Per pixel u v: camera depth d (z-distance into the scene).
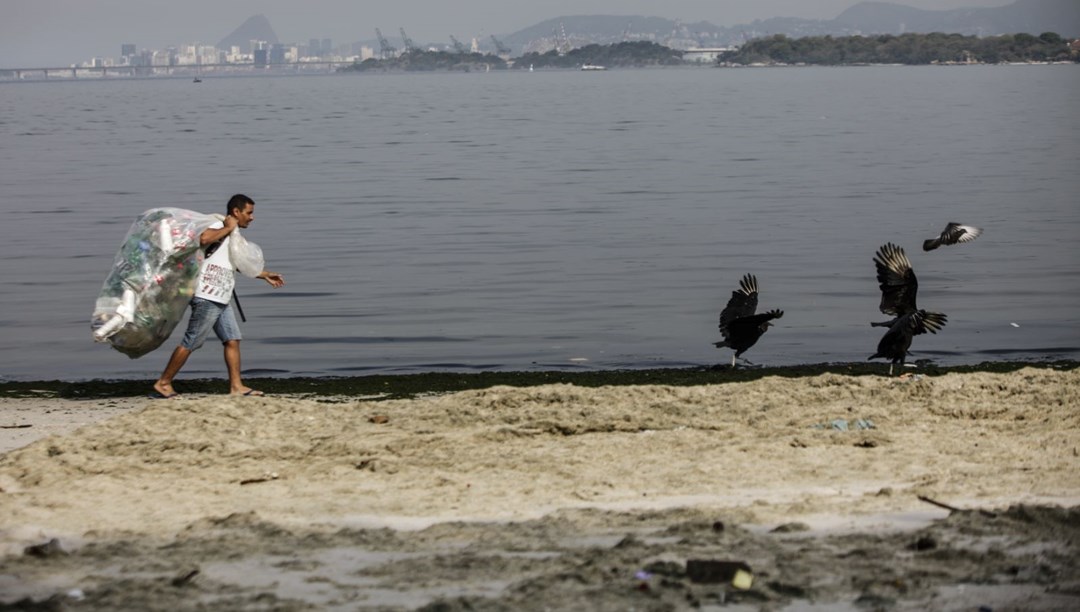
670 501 8.55
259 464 9.88
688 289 20.36
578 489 8.95
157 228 12.37
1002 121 68.00
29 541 7.66
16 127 77.38
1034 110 80.31
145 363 15.60
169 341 16.67
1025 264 22.44
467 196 34.22
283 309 19.03
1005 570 6.55
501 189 35.97
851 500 8.34
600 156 47.62
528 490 8.95
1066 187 34.34
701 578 6.43
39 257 24.02
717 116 79.00
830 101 101.25
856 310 18.52
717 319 18.05
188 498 8.85
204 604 6.22
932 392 11.93
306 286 20.91
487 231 27.28
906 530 7.43
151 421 11.00
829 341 16.53
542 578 6.45
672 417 11.23
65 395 13.41
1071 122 65.94
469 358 15.75
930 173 39.00
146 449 10.23
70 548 7.52
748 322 14.27
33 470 9.65
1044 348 15.91
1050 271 21.66
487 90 164.75
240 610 6.12
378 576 6.72
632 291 20.22
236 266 12.64
